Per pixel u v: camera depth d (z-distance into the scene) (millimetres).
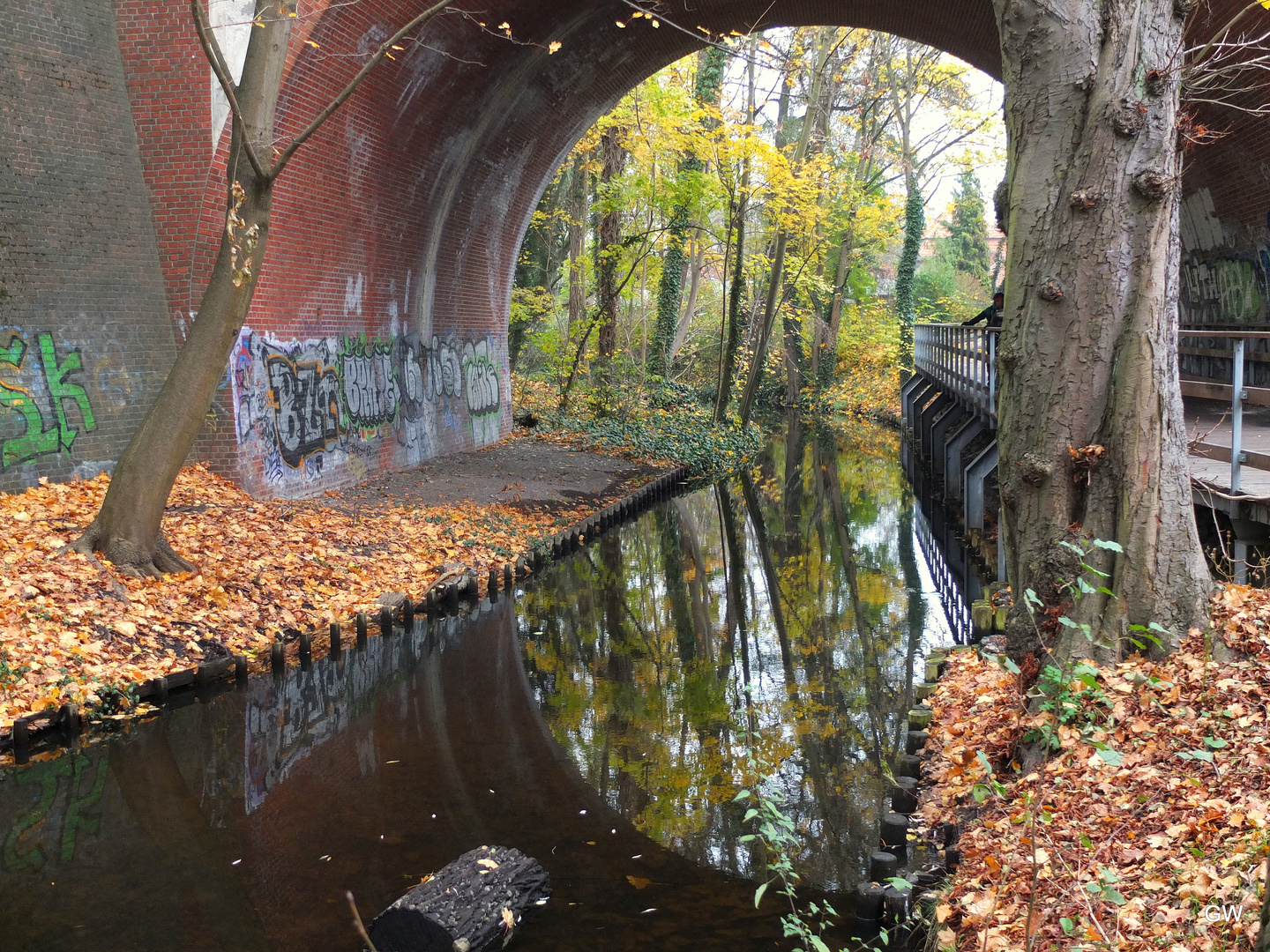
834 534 19906
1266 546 8594
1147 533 6336
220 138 14570
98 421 13914
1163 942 4219
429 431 21625
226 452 14633
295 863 6555
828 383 46500
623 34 21859
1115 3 6273
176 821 7227
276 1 10328
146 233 14859
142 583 10641
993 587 12195
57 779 7938
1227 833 4789
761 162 28625
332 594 12180
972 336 21125
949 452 20219
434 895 5590
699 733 9266
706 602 14633
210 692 9836
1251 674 5930
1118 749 5824
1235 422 8578
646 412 30281
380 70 16078
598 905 6059
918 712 8266
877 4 22031
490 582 14180
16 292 12945
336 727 9305
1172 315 6445
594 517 18938
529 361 40375
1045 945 4508
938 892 5574
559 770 8320
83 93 14023
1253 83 14656
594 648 12211
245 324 14805
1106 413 6453
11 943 5605
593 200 34906
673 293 31688
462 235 22703
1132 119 6211
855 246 44250
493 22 17703
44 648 9000
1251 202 17062
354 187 17203
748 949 5570
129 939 5652
